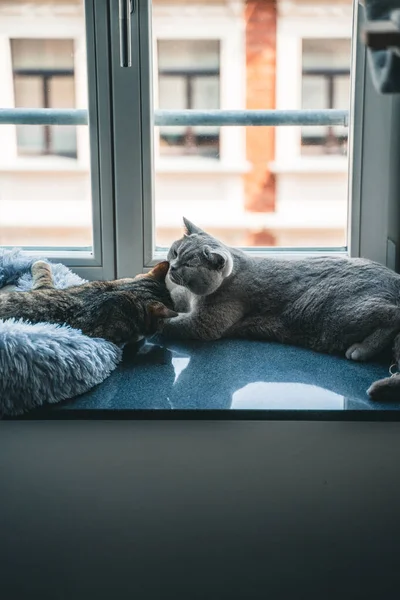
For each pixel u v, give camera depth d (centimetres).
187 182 190
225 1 178
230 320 125
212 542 101
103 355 108
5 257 136
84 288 122
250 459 99
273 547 101
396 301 118
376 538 100
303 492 100
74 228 181
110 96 135
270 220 185
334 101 183
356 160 136
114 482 100
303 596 101
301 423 98
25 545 101
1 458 100
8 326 105
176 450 99
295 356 118
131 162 137
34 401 98
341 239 171
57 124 139
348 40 156
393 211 136
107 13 132
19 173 185
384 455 99
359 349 115
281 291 125
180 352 120
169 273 122
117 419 98
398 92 113
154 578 102
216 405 98
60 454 100
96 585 102
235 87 186
